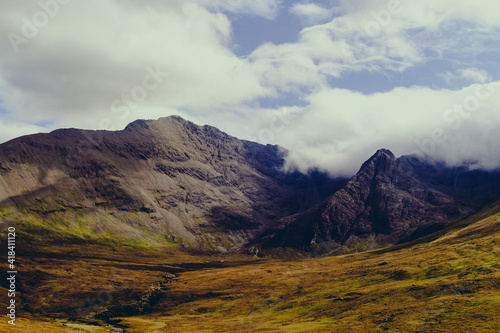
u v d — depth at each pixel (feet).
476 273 557.74
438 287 533.96
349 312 530.68
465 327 385.70
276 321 567.18
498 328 365.61
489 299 448.24
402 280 634.02
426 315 442.09
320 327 476.95
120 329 628.69
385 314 476.54
